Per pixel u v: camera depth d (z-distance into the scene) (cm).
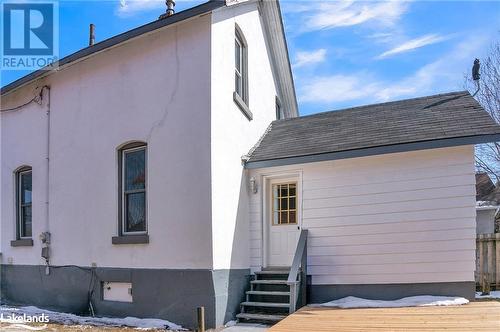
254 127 1027
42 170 991
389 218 810
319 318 641
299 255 796
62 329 697
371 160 833
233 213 834
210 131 759
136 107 849
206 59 778
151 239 793
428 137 758
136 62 860
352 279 826
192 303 737
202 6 765
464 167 771
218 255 754
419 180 796
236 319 782
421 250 785
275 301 831
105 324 761
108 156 876
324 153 820
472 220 760
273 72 1294
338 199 852
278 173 912
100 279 849
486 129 735
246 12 1012
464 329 539
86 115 923
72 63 934
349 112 1090
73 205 918
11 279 1031
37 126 1019
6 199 1080
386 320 608
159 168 805
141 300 788
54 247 938
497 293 971
